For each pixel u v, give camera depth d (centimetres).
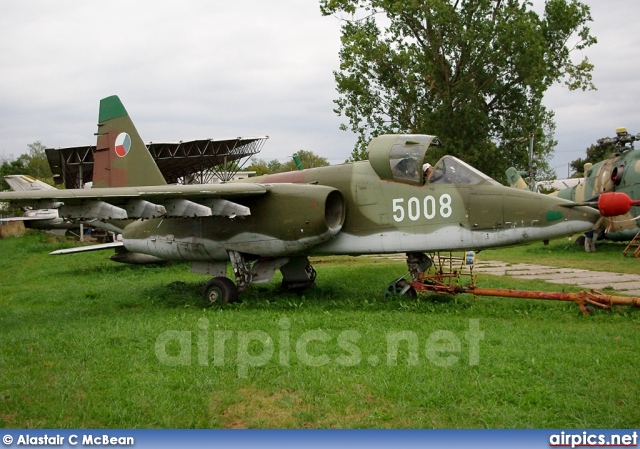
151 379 608
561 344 715
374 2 3259
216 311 1044
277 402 549
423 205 1067
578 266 1791
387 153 1089
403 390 560
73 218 1047
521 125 3288
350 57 3297
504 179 3316
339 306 1071
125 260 1783
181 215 1060
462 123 3116
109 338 789
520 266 1834
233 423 509
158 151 3684
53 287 1492
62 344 764
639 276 1523
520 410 518
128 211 1054
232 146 3844
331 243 1148
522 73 3086
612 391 548
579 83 3462
